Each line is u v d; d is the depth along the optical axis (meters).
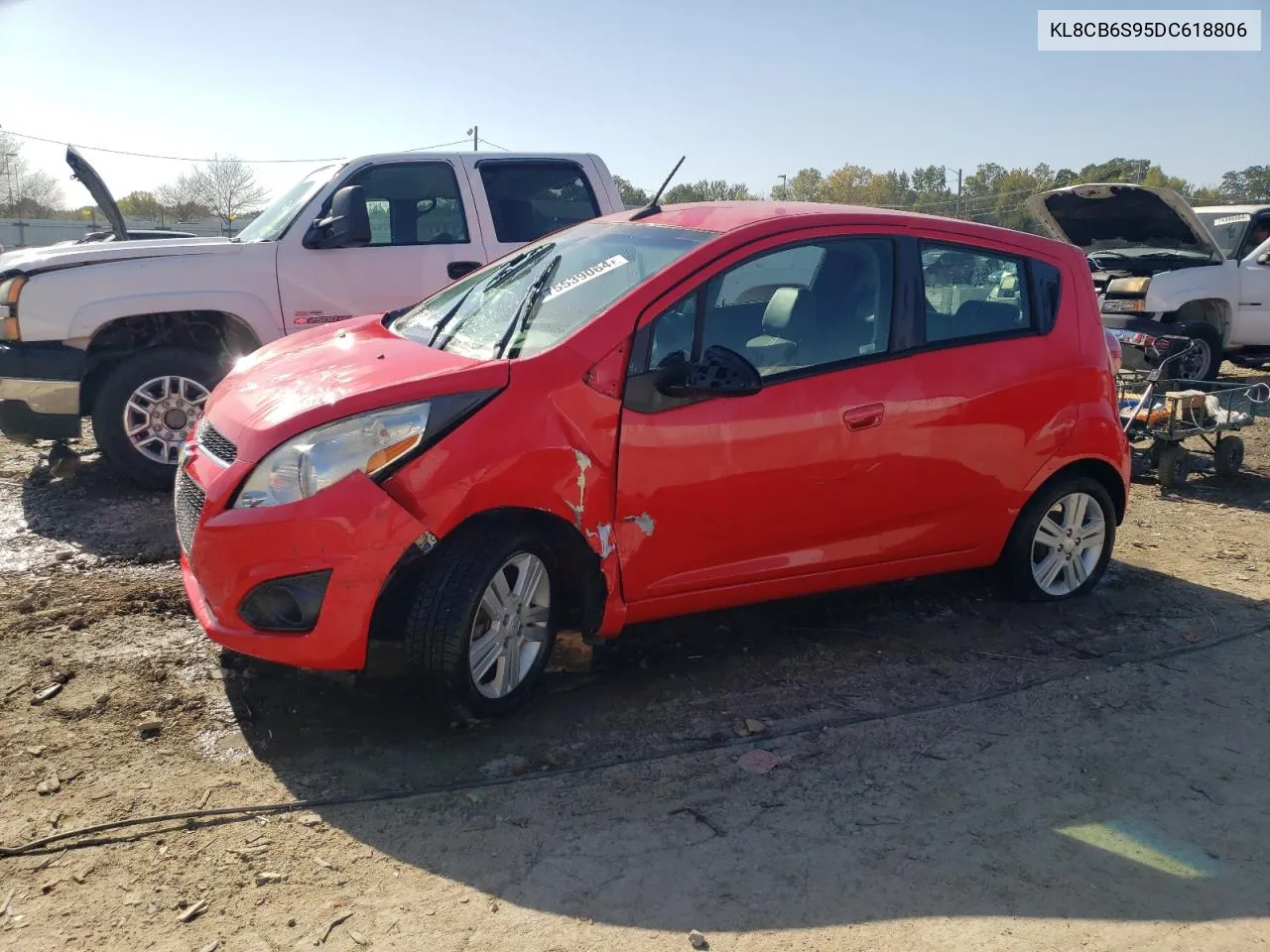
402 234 7.30
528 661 3.84
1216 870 3.08
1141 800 3.44
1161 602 5.23
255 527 3.41
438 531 3.48
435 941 2.69
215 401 4.12
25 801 3.20
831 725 3.88
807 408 4.12
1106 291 11.60
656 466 3.85
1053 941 2.74
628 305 3.87
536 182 7.71
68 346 6.48
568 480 3.69
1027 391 4.71
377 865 2.98
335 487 3.40
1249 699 4.19
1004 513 4.80
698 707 4.00
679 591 4.04
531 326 4.05
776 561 4.23
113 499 6.46
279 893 2.85
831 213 4.40
